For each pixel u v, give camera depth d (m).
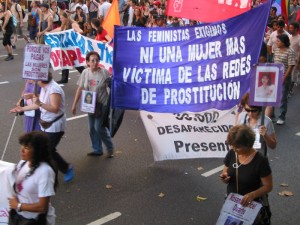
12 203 3.75
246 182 4.00
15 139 8.09
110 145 7.29
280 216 5.59
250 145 3.92
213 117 6.13
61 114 6.00
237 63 5.61
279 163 7.25
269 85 4.29
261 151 4.56
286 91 8.92
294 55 8.77
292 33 9.93
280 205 5.88
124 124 9.11
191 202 5.92
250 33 5.46
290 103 10.64
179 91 6.00
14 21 15.46
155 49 6.00
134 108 6.19
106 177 6.64
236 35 5.57
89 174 6.72
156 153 6.47
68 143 7.99
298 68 10.02
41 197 3.66
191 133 6.30
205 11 6.90
